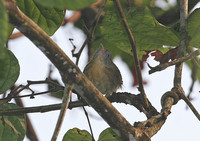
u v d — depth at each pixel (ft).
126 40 27.30
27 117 32.99
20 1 21.83
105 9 33.35
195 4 26.50
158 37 26.27
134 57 20.03
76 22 35.42
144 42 26.89
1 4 9.27
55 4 9.71
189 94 25.52
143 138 19.30
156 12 31.12
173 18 27.76
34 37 14.69
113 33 26.81
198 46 23.20
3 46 9.95
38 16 22.09
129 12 24.67
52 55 15.46
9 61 20.12
